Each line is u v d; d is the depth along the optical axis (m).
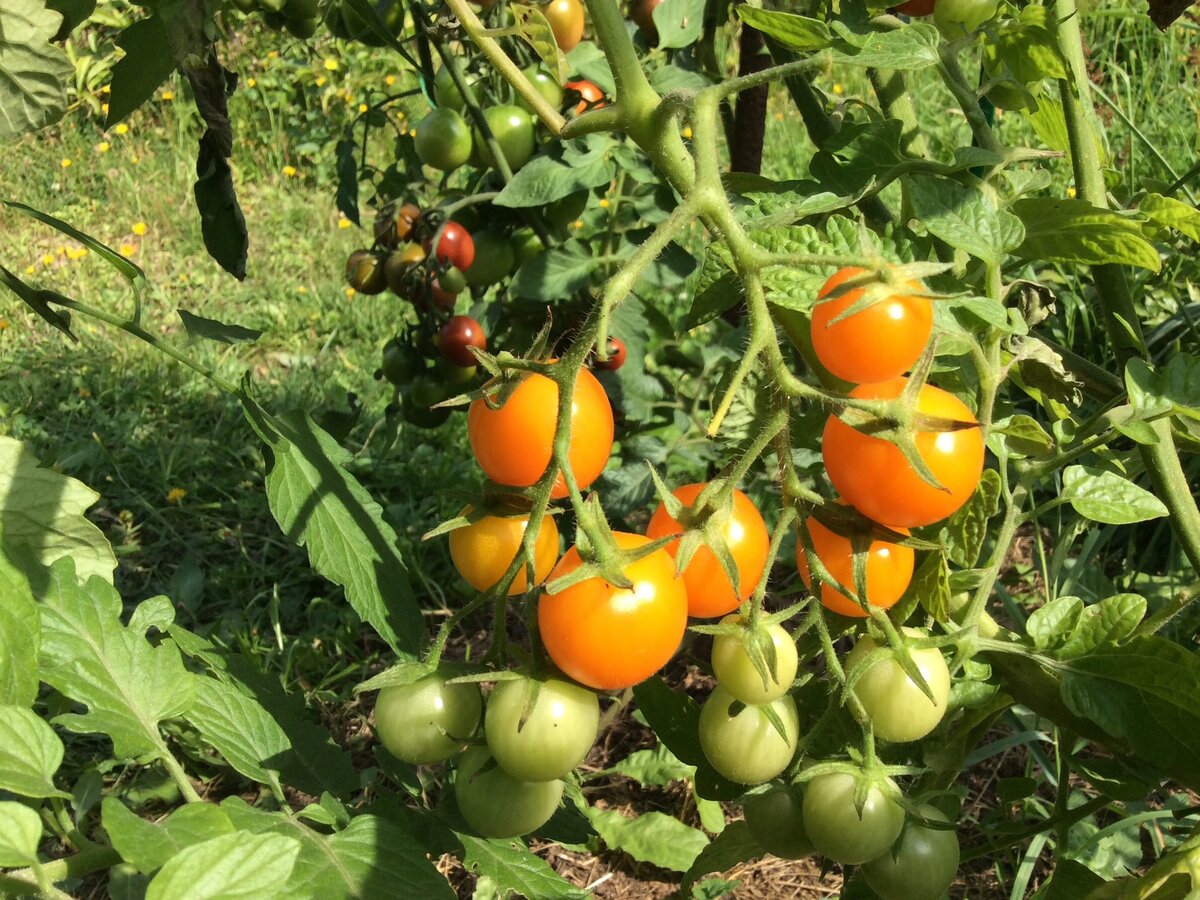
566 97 0.63
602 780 0.75
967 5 0.35
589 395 0.28
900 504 0.27
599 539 0.25
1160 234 0.36
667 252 0.68
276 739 0.34
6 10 0.34
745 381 0.55
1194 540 0.38
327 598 0.93
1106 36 1.33
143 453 1.11
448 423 1.13
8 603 0.27
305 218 1.65
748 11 0.35
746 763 0.29
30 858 0.23
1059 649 0.34
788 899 0.65
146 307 1.43
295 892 0.27
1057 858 0.42
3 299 1.43
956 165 0.35
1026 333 0.33
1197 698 0.32
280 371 1.29
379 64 1.90
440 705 0.29
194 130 1.87
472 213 0.70
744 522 0.27
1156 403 0.36
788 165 1.48
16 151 1.78
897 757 0.38
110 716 0.29
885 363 0.25
